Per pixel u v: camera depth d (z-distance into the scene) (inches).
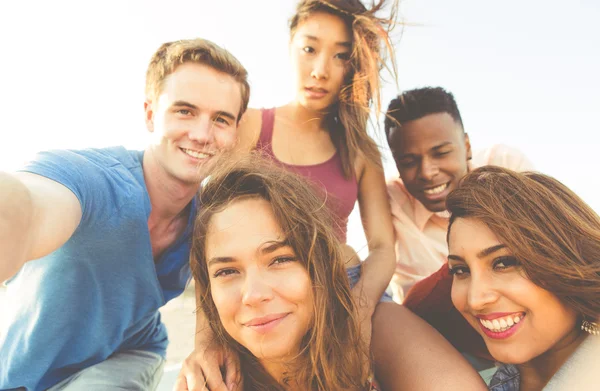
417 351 24.0
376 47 35.6
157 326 35.6
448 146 37.9
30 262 26.9
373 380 24.3
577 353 20.9
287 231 21.9
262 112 36.1
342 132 36.6
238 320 21.3
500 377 25.4
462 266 23.0
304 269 21.9
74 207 21.6
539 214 21.4
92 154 26.0
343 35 34.0
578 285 20.5
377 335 26.2
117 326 29.0
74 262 25.7
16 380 27.5
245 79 30.0
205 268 24.1
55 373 29.5
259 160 26.0
